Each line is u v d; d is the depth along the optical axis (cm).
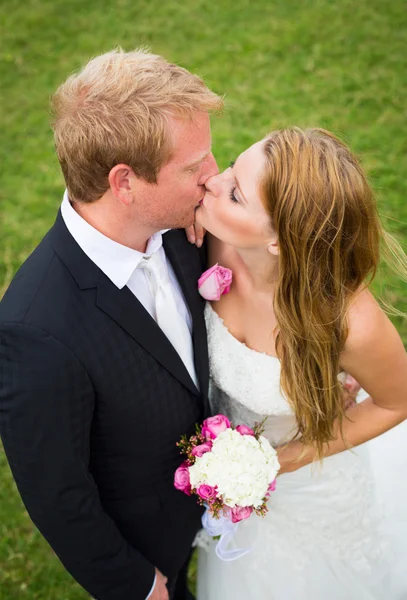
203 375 237
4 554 347
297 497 263
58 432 192
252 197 203
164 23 665
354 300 215
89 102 185
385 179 500
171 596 283
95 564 221
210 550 282
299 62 609
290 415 245
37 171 543
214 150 534
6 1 705
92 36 657
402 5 653
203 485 213
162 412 217
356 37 626
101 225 197
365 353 220
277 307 218
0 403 192
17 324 186
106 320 197
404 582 293
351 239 204
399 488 304
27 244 491
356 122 552
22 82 615
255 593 277
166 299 215
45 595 332
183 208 203
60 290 192
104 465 226
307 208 196
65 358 188
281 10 665
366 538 280
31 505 209
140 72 185
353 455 268
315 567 273
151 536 247
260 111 567
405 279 238
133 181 189
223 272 231
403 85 578
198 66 614
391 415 239
